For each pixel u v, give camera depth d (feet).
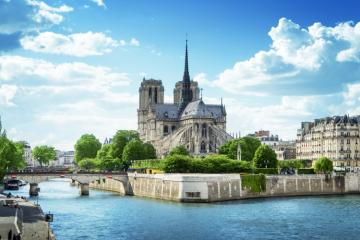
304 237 445.37
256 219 545.03
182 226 494.59
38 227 380.58
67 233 453.99
